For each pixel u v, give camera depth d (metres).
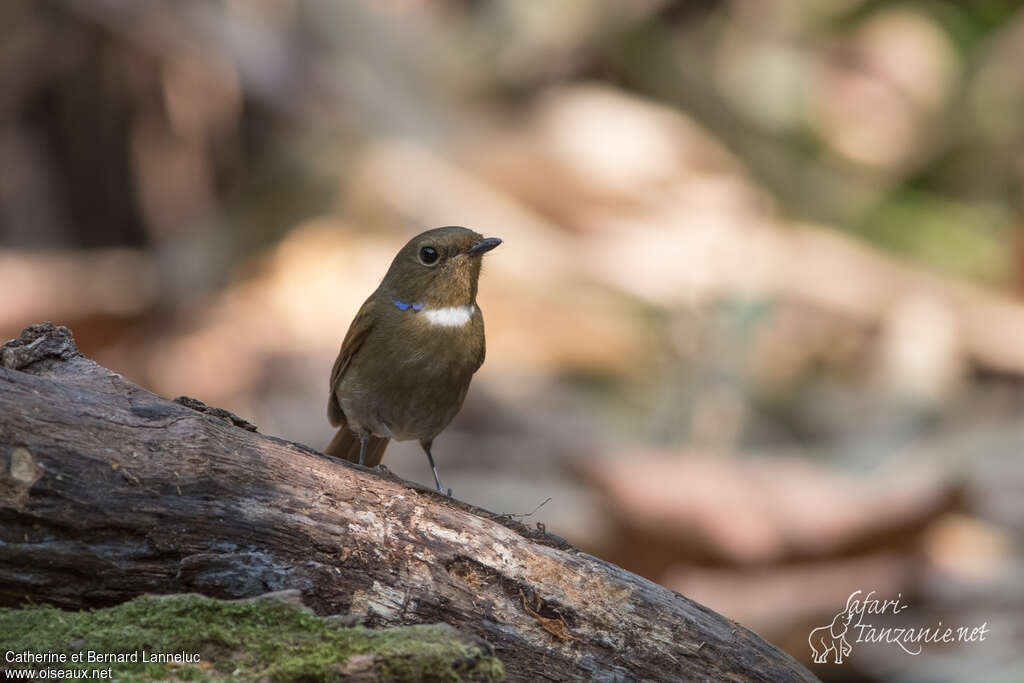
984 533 11.05
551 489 11.53
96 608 4.95
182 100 16.64
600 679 5.62
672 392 13.69
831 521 9.60
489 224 16.03
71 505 4.84
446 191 16.39
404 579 5.34
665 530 9.53
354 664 4.78
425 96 17.42
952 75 17.91
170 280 15.58
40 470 4.80
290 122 17.05
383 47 17.53
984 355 15.25
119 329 13.86
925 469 12.71
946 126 17.69
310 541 5.20
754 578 9.60
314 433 12.35
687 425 13.42
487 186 16.55
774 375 14.70
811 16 18.59
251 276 15.73
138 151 16.62
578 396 13.89
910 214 17.27
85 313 13.61
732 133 18.05
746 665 5.81
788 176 17.61
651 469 9.78
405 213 16.27
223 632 4.81
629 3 18.05
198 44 16.61
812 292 15.74
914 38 18.20
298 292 14.98
